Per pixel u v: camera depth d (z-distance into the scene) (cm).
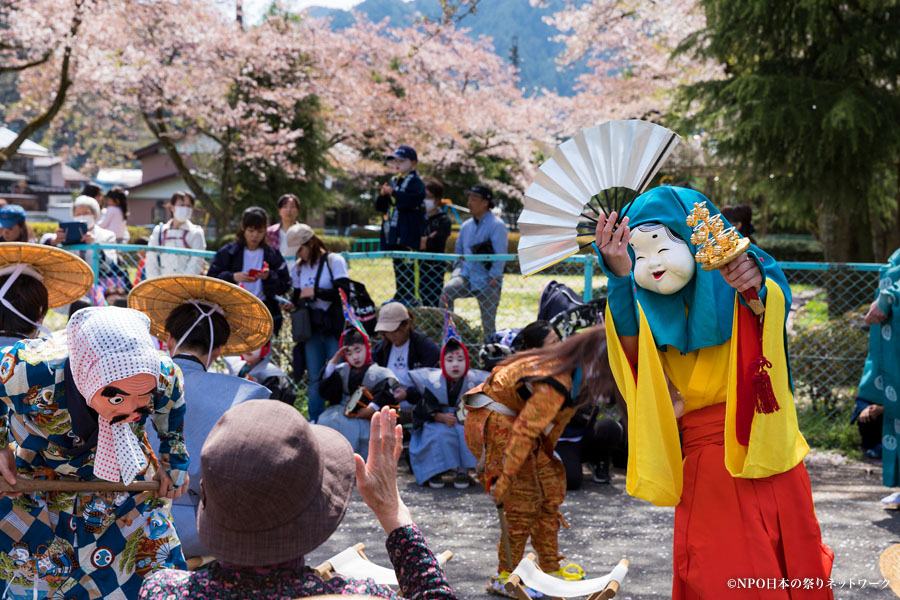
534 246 294
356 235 3666
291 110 2658
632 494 285
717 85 1291
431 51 2920
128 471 263
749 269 269
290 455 168
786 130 1157
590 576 436
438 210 895
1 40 1988
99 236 902
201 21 2381
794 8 1179
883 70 1197
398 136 2970
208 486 167
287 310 712
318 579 182
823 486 602
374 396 644
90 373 254
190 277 369
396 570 191
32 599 276
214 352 385
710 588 274
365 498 195
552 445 417
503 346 625
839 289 935
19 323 331
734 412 277
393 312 680
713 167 1608
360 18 2948
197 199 2845
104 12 2041
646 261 286
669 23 1936
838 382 768
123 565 286
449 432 620
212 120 2556
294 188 2869
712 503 280
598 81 2542
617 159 283
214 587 178
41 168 6331
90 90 2361
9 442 278
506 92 3338
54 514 280
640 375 283
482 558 469
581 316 586
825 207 1230
